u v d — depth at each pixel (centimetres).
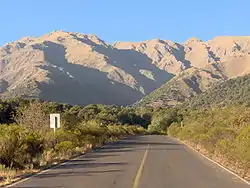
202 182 1805
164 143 5938
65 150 3488
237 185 1716
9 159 2353
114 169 2355
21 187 1659
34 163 2497
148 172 2198
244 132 2633
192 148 4588
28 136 2691
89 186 1675
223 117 5106
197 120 6744
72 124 4725
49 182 1805
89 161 2894
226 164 2644
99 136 5709
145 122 15700
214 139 3631
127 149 4400
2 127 2725
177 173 2155
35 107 3991
